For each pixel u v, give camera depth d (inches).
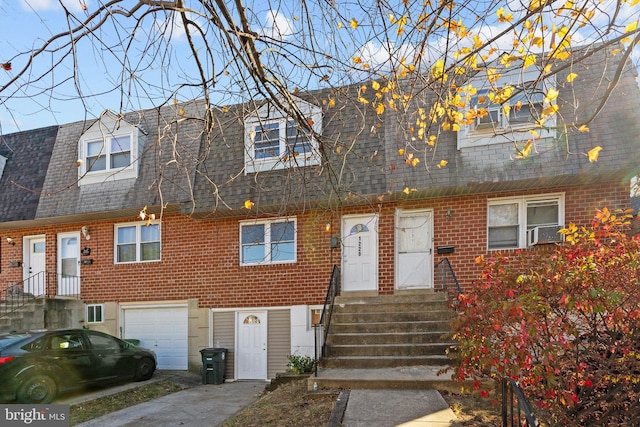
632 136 313.1
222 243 434.9
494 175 338.6
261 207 388.5
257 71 163.9
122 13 137.8
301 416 212.5
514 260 329.1
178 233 449.7
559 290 159.2
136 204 432.8
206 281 435.8
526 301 156.5
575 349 166.4
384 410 201.6
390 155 370.9
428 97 335.6
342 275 398.9
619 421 167.8
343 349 296.0
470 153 354.0
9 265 499.2
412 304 330.3
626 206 332.2
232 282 428.8
